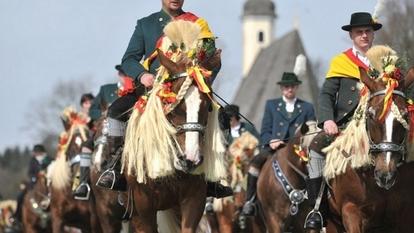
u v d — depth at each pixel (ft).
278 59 302.25
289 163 57.52
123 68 47.96
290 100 67.82
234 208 73.61
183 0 48.57
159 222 46.96
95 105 70.13
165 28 45.19
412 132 44.80
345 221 46.62
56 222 71.36
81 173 65.21
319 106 49.55
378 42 128.57
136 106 44.98
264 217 60.59
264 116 68.08
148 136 43.42
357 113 45.70
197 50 43.68
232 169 73.00
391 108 43.24
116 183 47.37
